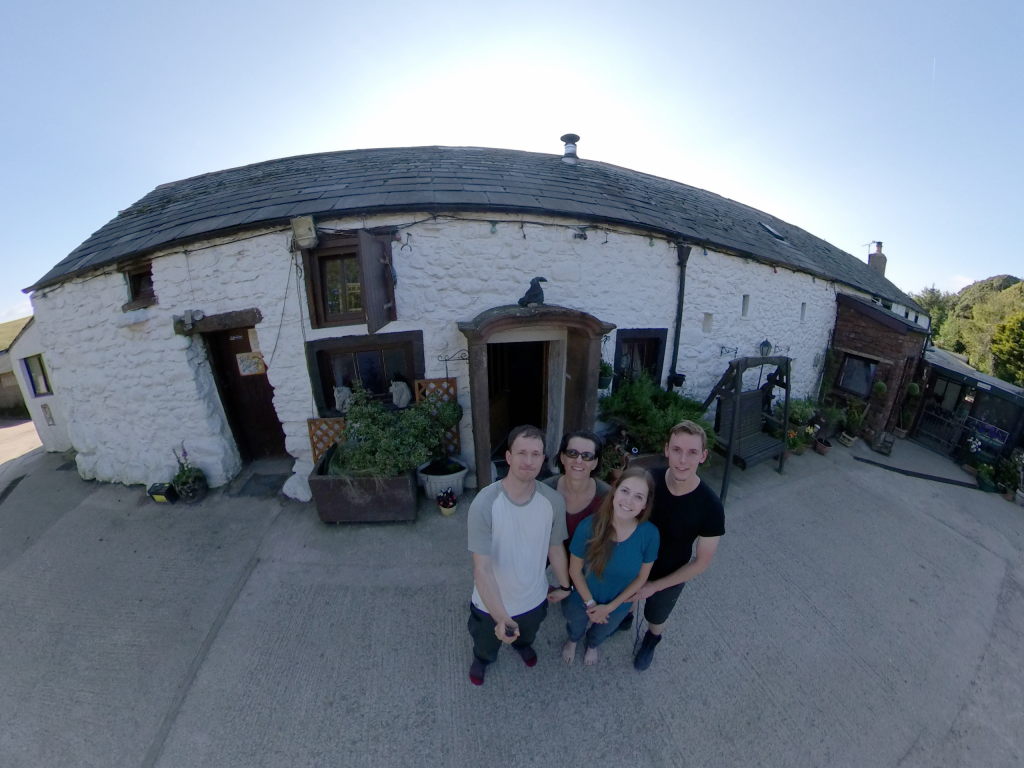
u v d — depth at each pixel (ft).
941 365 28.07
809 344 27.35
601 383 16.88
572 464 7.63
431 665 9.50
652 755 7.93
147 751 8.00
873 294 32.24
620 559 7.36
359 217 13.87
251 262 14.37
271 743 8.06
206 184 21.94
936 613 11.95
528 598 7.51
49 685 9.34
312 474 14.05
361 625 10.56
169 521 14.89
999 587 13.43
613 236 16.49
